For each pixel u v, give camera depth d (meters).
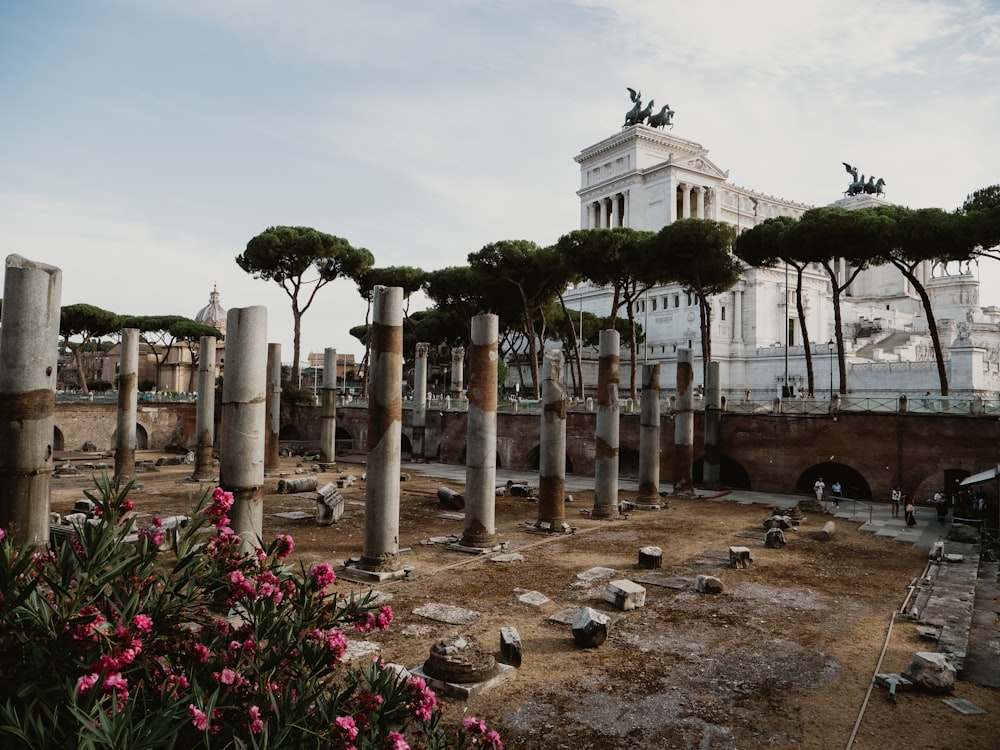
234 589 7.50
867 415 38.56
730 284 52.78
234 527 16.41
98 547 6.69
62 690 5.62
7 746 5.18
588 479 46.94
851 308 97.06
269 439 43.34
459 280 63.00
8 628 5.92
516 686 12.80
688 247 48.91
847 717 11.72
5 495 13.37
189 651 6.88
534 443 51.09
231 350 16.59
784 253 47.72
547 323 74.56
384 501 20.23
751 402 43.03
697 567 22.27
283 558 9.11
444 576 20.45
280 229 64.06
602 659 14.21
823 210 45.38
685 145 115.00
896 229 42.06
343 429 66.69
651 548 22.20
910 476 37.09
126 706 5.41
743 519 31.94
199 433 40.34
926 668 12.84
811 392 47.66
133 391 38.34
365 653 13.95
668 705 12.09
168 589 7.30
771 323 89.19
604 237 52.12
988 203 39.88
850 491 43.31
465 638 13.27
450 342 79.81
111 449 58.44
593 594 18.84
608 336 31.08
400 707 7.75
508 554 23.33
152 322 87.56
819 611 17.70
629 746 10.65
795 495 40.38
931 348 79.00
